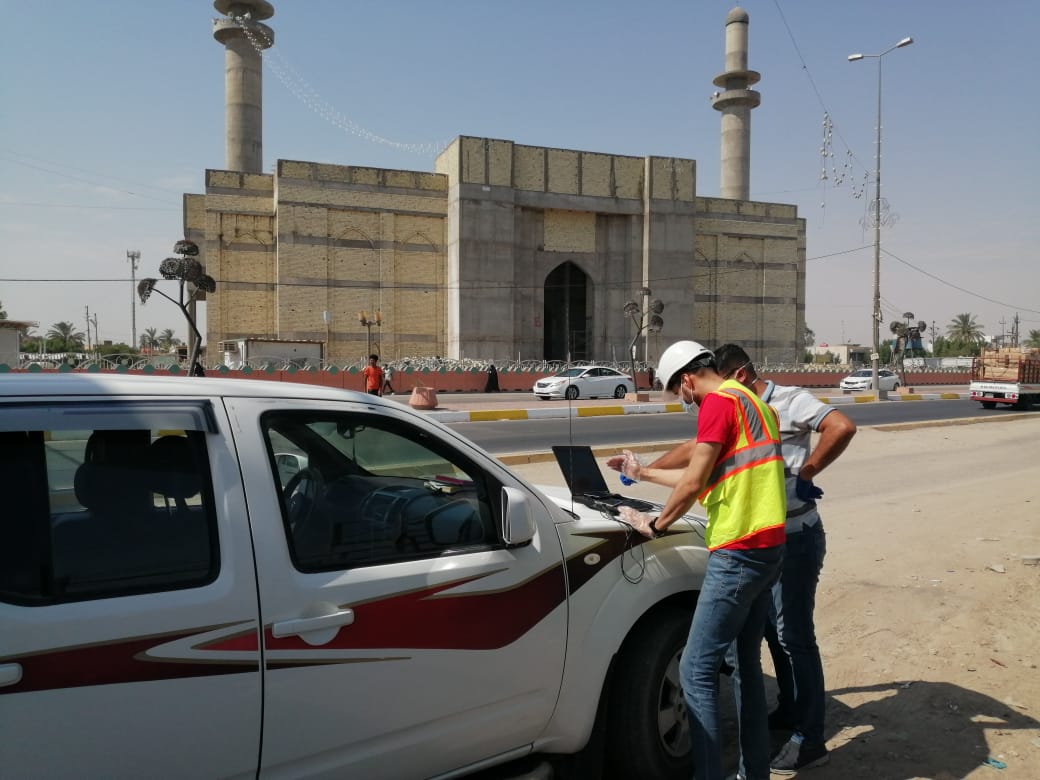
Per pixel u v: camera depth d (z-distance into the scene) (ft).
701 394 10.39
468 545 9.05
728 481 9.53
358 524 8.48
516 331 153.07
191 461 7.48
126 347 274.57
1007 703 13.28
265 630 7.28
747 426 9.55
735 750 12.14
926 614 17.47
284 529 7.72
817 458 11.23
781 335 180.75
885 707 13.26
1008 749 11.80
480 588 8.80
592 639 9.82
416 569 8.41
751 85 202.59
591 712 9.86
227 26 161.89
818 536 11.62
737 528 9.44
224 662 7.02
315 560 7.98
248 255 142.82
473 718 8.77
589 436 55.26
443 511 9.09
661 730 10.70
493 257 146.72
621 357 160.66
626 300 161.17
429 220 150.30
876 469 40.42
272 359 121.08
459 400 103.55
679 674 10.94
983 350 92.53
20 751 6.09
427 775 8.58
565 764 10.55
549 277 174.19
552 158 153.58
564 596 9.59
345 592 7.84
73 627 6.38
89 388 7.14
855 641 16.14
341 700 7.71
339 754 7.80
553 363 142.00
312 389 8.60
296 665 7.43
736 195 199.52
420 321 149.79
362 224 145.69
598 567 10.07
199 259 144.15
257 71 166.81
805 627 11.54
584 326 177.06
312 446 9.79
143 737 6.63
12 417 6.66
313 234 141.69
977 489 33.35
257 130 167.12
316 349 124.88
